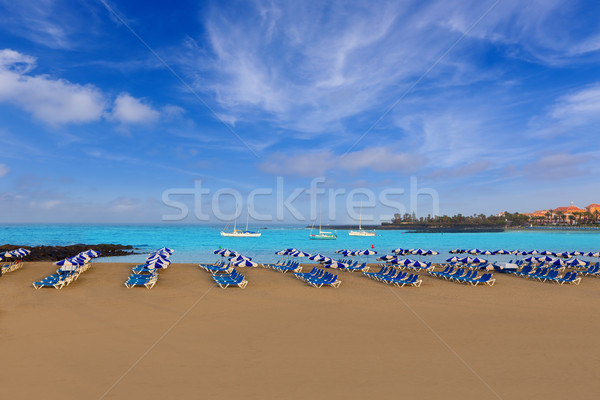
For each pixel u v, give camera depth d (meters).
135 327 12.32
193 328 12.30
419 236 129.25
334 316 14.14
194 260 41.12
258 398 7.39
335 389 7.82
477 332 12.09
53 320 13.08
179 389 7.74
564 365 9.27
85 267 26.02
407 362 9.39
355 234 130.62
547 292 19.62
